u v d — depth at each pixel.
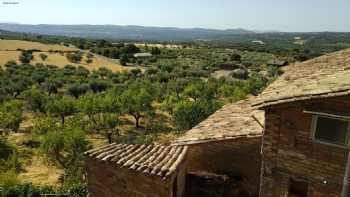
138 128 43.62
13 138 37.94
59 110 43.09
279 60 127.44
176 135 38.62
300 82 10.07
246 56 149.50
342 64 11.66
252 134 11.75
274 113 9.14
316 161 8.65
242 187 12.45
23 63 93.81
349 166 4.83
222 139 12.23
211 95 56.00
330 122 8.24
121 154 11.69
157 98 57.75
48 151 27.75
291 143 9.00
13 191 19.75
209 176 12.77
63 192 19.98
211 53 162.12
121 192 11.17
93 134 39.91
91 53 137.25
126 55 127.75
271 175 9.52
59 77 73.56
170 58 140.25
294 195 9.66
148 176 10.41
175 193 11.42
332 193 8.54
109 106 42.72
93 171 11.75
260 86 60.88
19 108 45.34
